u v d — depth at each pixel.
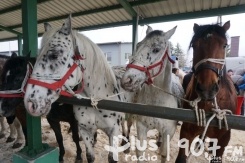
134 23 3.54
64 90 1.21
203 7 3.20
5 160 2.36
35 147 1.53
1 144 2.86
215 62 1.11
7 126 3.64
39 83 1.10
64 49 1.18
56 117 2.18
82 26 4.56
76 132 2.24
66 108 2.10
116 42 14.88
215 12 3.11
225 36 1.17
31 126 1.50
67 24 1.21
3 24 5.16
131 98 1.91
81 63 1.32
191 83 1.59
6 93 1.62
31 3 1.43
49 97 1.13
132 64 1.38
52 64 1.13
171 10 3.40
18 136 2.75
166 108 0.96
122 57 15.02
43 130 3.38
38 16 4.26
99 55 1.51
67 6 3.72
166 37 1.45
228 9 3.00
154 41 1.40
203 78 1.09
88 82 1.44
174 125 1.67
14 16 4.57
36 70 1.13
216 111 0.84
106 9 3.59
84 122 1.58
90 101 1.18
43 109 1.10
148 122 1.62
